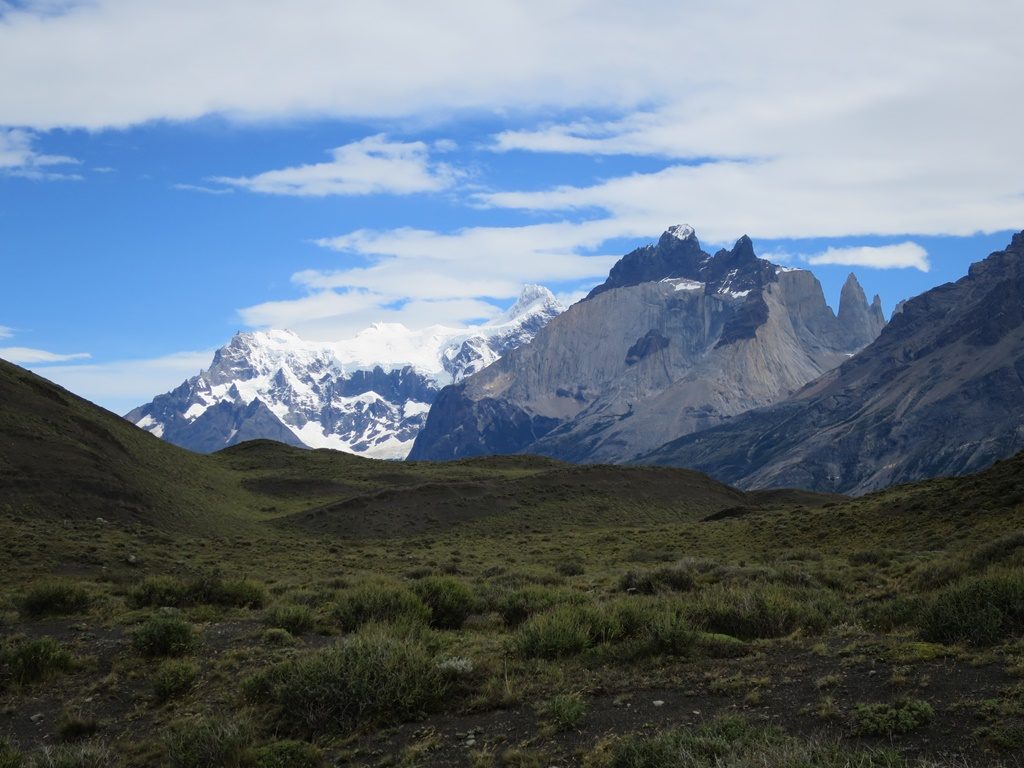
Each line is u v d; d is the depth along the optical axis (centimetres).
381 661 1505
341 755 1310
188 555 5200
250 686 1659
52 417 8231
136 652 2150
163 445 10825
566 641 1750
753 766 962
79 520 6156
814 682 1352
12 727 1684
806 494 13575
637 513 10419
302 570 4822
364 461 13675
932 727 1091
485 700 1460
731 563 3931
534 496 10406
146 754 1438
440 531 8862
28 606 2802
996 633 1450
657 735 1165
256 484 10762
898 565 3186
